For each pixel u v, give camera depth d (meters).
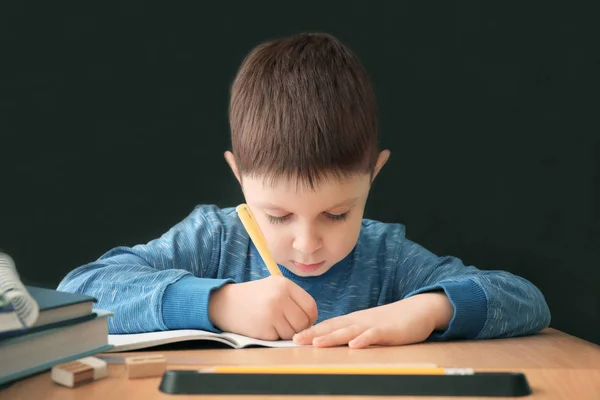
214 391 0.60
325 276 1.21
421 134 1.61
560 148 1.60
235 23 1.65
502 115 1.60
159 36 1.66
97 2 1.67
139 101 1.67
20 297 0.68
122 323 0.93
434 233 1.62
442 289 0.94
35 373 0.67
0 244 1.68
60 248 1.68
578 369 0.70
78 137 1.68
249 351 0.78
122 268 1.02
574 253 1.60
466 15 1.60
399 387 0.59
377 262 1.25
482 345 0.85
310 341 0.84
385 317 0.87
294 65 1.07
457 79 1.61
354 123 1.02
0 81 1.68
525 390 0.60
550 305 1.60
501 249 1.61
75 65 1.68
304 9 1.63
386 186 1.62
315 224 1.00
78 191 1.68
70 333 0.71
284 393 0.59
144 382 0.65
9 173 1.69
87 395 0.61
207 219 1.27
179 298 0.91
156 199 1.67
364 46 1.62
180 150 1.66
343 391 0.59
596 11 1.58
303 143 0.98
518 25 1.60
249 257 1.25
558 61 1.59
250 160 1.02
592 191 1.59
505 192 1.61
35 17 1.68
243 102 1.07
